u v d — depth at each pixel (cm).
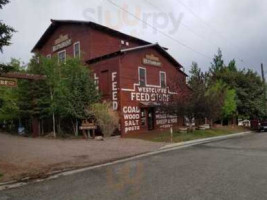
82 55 2631
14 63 2855
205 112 2641
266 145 1855
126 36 3050
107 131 2291
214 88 2866
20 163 1229
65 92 2302
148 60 2769
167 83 2831
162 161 1288
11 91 2569
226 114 3672
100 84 2597
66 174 1076
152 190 795
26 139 2214
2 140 2116
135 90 2588
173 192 768
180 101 2591
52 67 2428
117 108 2447
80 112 2314
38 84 2486
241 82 4150
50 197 772
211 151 1598
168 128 2953
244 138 2502
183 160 1294
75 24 2928
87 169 1162
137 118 2578
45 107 2492
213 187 806
